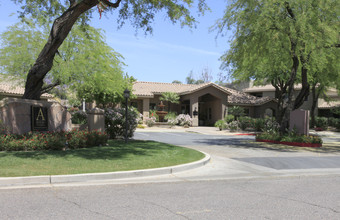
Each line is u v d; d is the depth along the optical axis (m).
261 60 17.00
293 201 5.56
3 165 7.71
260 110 37.66
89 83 21.55
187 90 34.28
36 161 8.37
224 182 7.27
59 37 11.63
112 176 7.26
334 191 6.46
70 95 28.52
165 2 13.32
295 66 17.30
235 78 26.47
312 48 14.74
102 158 9.27
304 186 6.96
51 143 10.62
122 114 17.03
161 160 9.39
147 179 7.37
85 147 11.85
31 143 10.38
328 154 13.02
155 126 31.44
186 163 9.05
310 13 14.59
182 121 33.31
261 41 15.59
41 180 6.61
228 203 5.34
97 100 26.56
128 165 8.37
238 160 10.80
